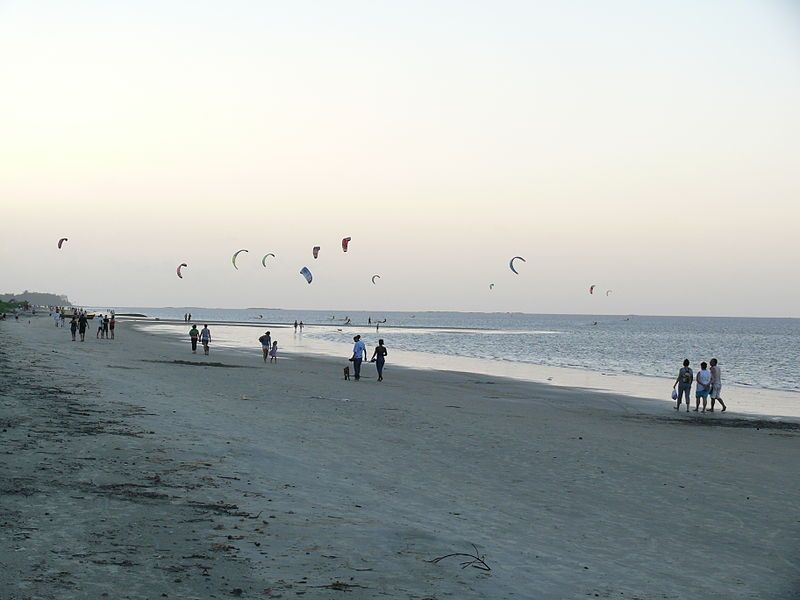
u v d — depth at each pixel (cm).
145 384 2395
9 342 4347
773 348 9856
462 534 938
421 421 1966
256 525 898
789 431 2206
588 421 2234
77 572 698
